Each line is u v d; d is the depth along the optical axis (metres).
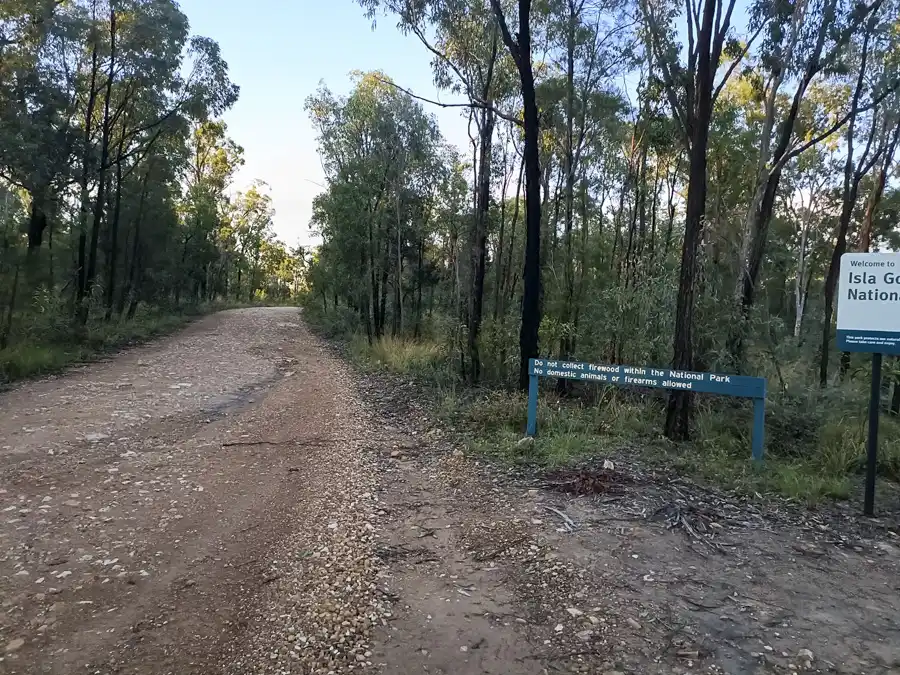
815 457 7.08
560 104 14.97
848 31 10.17
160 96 20.69
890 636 3.53
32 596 4.06
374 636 3.59
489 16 12.72
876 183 16.39
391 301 27.00
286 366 16.84
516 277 19.39
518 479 6.40
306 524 5.34
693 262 7.97
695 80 8.95
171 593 4.16
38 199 16.88
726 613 3.76
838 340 5.59
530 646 3.48
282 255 70.06
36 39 16.36
